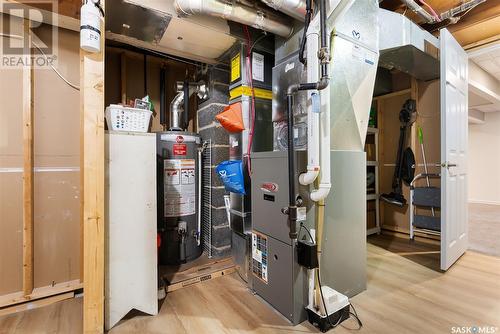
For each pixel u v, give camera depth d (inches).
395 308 67.7
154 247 68.0
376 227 140.6
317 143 60.2
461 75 104.7
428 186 123.8
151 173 68.5
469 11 101.1
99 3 56.5
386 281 83.0
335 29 66.4
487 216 186.2
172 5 70.0
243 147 90.5
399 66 109.1
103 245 59.4
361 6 73.7
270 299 70.1
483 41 115.3
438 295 74.0
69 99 81.7
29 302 72.2
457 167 99.5
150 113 74.3
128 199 64.9
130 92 113.3
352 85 71.2
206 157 111.4
